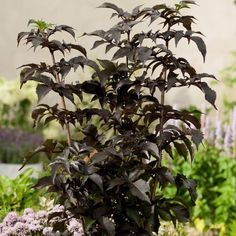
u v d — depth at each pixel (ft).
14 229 15.94
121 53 13.10
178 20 13.30
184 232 19.70
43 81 13.03
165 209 13.20
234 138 29.32
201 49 12.93
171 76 13.33
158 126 13.38
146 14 13.38
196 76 13.02
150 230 13.48
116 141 12.83
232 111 32.07
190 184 13.39
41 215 16.48
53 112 13.20
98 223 13.01
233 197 27.76
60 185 12.99
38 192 21.86
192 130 13.10
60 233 13.71
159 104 12.92
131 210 12.85
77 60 13.20
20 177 22.89
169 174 13.00
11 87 45.55
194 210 27.89
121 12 13.42
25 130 45.11
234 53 42.22
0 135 40.45
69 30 13.37
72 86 13.33
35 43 12.94
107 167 12.98
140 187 12.49
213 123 31.86
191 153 13.28
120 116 12.95
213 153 29.14
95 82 13.57
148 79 13.38
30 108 45.88
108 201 13.03
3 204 21.24
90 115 13.32
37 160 37.32
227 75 40.11
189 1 13.14
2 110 46.01
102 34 13.41
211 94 12.89
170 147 13.55
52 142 13.19
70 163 12.53
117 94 13.53
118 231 13.12
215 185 28.04
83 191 13.08
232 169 28.07
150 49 12.92
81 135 36.78
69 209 13.05
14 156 37.83
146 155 13.08
